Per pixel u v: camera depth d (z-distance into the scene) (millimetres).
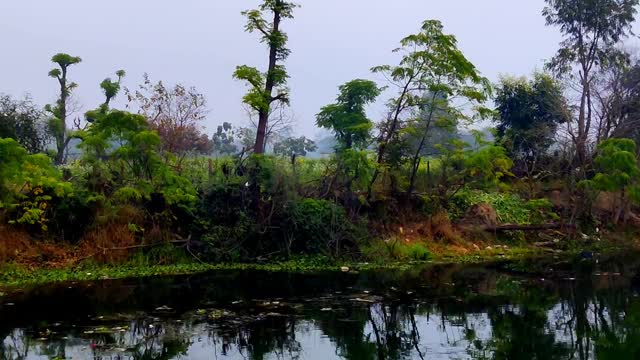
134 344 9422
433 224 20422
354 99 23750
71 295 12641
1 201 14305
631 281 15906
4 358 8570
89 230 15594
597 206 24719
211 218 17016
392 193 20328
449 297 13648
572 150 25984
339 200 18984
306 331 10562
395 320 11609
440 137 22297
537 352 9789
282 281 14938
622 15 30500
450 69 19391
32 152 21938
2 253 14188
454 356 9508
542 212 23422
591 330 11172
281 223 17438
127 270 15148
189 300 12531
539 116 30125
